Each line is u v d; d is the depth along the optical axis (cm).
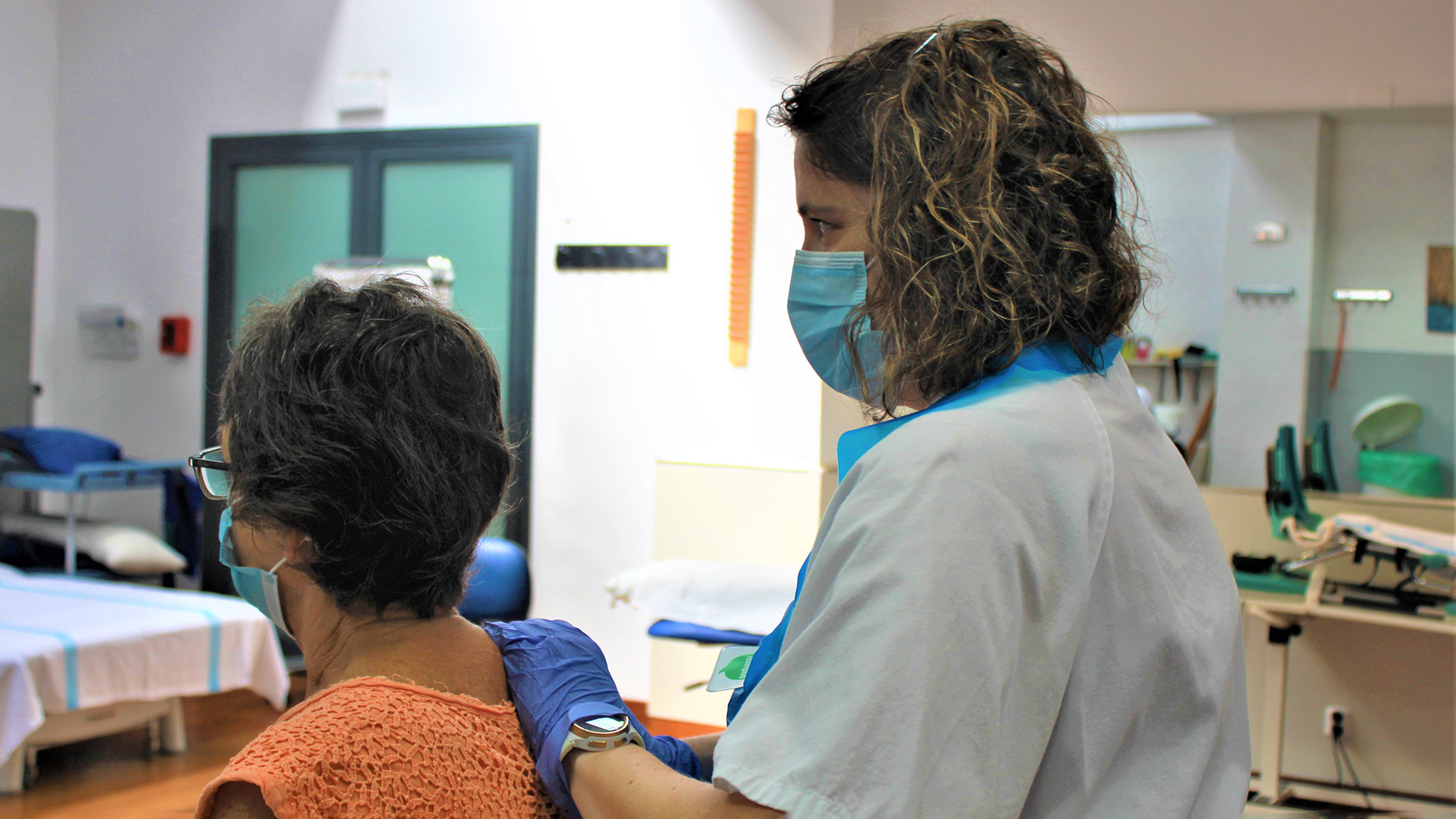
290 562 76
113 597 373
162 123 505
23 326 507
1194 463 514
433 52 450
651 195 412
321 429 73
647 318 411
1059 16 375
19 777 314
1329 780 361
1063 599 59
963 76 67
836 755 53
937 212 64
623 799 66
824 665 57
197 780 333
